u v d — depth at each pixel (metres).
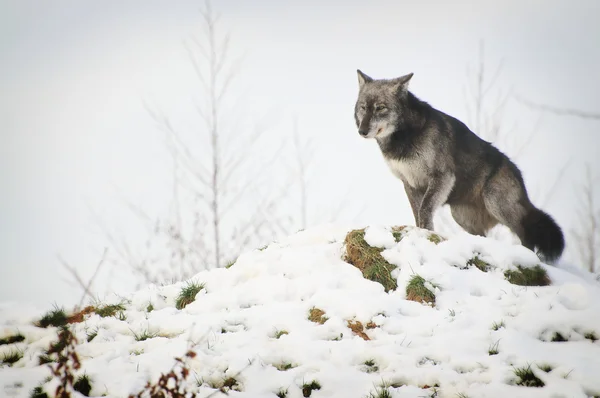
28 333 19.53
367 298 19.44
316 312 19.16
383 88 28.09
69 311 21.06
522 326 17.69
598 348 16.64
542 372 15.30
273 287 20.86
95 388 15.77
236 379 15.96
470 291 20.28
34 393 15.78
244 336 18.00
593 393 14.47
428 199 27.84
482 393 14.77
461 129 28.58
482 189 28.36
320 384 15.63
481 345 16.86
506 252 21.81
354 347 17.12
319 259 22.08
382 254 21.67
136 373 16.05
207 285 22.02
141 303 21.27
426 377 15.58
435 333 17.70
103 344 18.17
